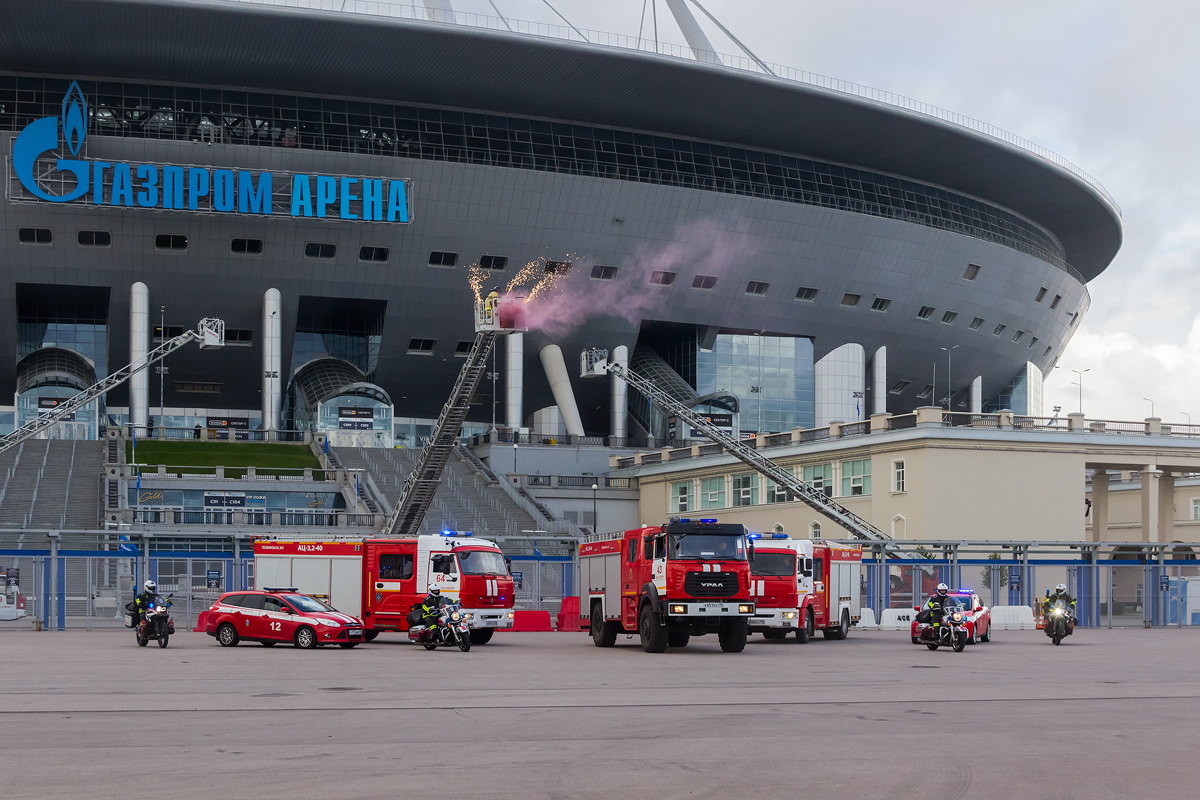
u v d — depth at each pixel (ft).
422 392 367.25
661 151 343.26
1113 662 93.45
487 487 275.59
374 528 223.30
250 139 308.19
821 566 127.95
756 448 241.76
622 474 288.71
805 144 354.54
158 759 42.73
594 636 115.75
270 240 317.83
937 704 60.95
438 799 36.17
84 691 65.36
